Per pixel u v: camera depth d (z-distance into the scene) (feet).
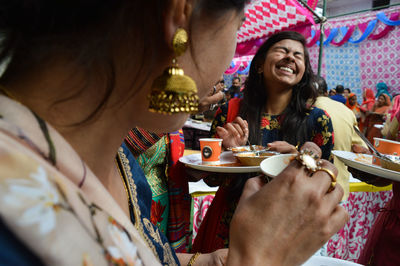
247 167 3.75
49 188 0.65
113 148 1.26
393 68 24.91
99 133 1.15
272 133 5.29
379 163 3.99
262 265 1.21
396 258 4.68
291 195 1.25
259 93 5.50
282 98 5.24
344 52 27.48
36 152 0.78
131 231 1.03
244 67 27.96
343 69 27.91
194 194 5.40
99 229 0.76
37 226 0.58
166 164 4.18
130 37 1.03
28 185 0.60
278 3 8.70
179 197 4.35
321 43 8.36
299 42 5.12
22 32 0.91
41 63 0.94
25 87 0.95
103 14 0.95
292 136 5.07
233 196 4.77
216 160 4.39
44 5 0.88
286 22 9.36
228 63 1.32
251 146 4.63
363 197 6.61
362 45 26.23
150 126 1.30
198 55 1.19
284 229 1.23
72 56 0.95
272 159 2.10
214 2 1.12
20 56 0.93
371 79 26.32
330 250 6.26
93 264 0.68
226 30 1.21
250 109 5.44
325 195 1.31
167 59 1.13
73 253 0.63
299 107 5.16
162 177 4.23
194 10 1.10
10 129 0.74
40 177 0.64
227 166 4.07
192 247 5.30
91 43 0.95
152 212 4.00
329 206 1.27
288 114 5.20
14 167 0.61
